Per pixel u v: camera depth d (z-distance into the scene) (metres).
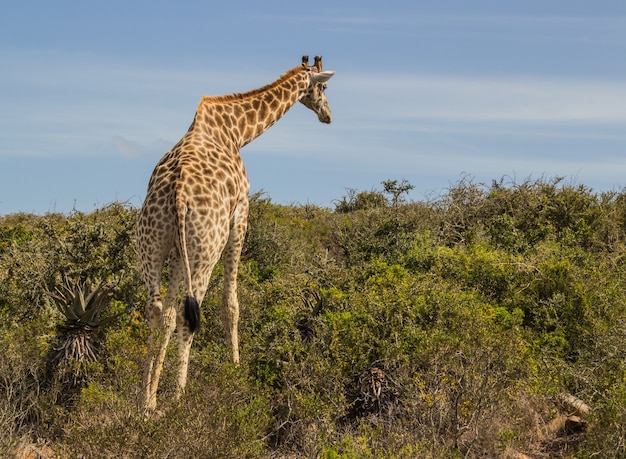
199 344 16.31
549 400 14.37
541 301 18.42
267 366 14.49
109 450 10.80
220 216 13.73
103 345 14.41
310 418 12.73
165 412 11.63
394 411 13.48
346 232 29.11
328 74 18.03
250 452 11.52
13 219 36.75
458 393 12.91
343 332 14.91
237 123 16.16
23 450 11.98
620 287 19.17
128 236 18.55
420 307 15.91
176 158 14.12
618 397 12.62
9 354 13.64
